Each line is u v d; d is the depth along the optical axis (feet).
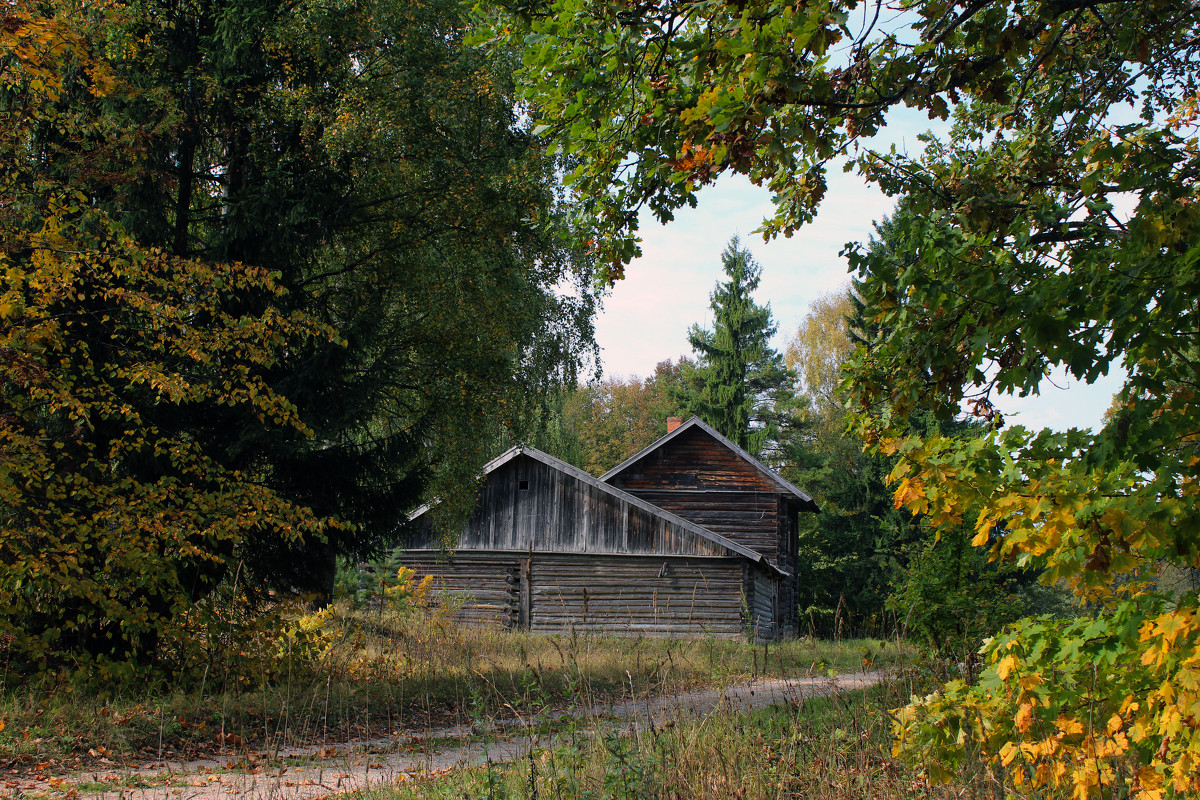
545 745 21.80
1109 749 11.12
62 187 34.24
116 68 38.37
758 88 13.51
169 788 21.89
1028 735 12.07
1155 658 10.43
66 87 36.73
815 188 17.71
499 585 85.56
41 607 33.50
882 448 13.93
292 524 37.32
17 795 20.36
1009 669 11.91
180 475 38.11
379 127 40.78
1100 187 13.73
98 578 33.60
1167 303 9.95
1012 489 11.09
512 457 85.97
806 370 169.27
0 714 27.12
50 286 31.68
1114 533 9.87
